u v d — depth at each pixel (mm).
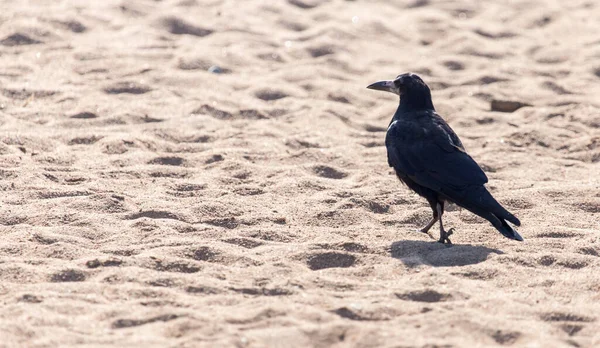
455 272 8703
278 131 15062
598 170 13461
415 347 6773
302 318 7340
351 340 6918
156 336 6910
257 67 19031
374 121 16188
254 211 10820
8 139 13289
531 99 17828
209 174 12367
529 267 8930
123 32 20422
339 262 9117
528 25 23391
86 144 13648
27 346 6633
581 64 20297
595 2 25375
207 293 7973
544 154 14469
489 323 7266
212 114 15875
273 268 8688
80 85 16812
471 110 16922
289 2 24094
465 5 24906
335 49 20516
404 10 24547
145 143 13688
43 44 19172
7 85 16422
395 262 9039
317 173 12891
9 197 10781
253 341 6824
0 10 21094
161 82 17391
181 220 10336
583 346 7016
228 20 22000
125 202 10781
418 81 11016
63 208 10414
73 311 7406
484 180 9773
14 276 8289
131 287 7953
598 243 9695
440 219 10062
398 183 12391
